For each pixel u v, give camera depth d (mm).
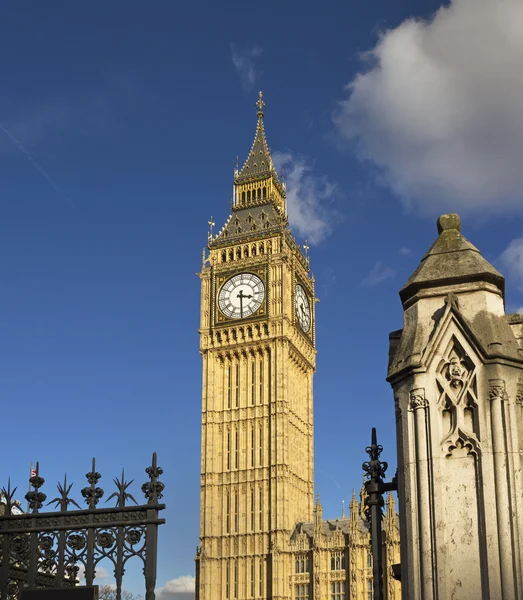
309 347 118562
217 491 108250
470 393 11781
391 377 12523
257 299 111562
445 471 11695
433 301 12523
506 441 11508
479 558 11266
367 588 100562
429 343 12094
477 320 12109
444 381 11977
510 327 12383
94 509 15578
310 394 118125
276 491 104938
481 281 12328
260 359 110812
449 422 11883
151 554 15109
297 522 108375
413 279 12727
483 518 11312
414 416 12062
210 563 105688
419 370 12086
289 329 111688
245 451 108188
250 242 114500
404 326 12750
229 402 110938
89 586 15133
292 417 111375
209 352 112500
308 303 119750
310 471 115000
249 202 119438
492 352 11773
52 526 15672
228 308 112625
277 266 112250
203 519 107438
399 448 12266
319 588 101500
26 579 16578
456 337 12031
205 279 116250
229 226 117875
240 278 113125
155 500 15414
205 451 109938
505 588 10977
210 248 116312
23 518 15859
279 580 101625
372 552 13617
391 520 92500
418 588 11500
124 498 15609
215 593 104375
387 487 13734
